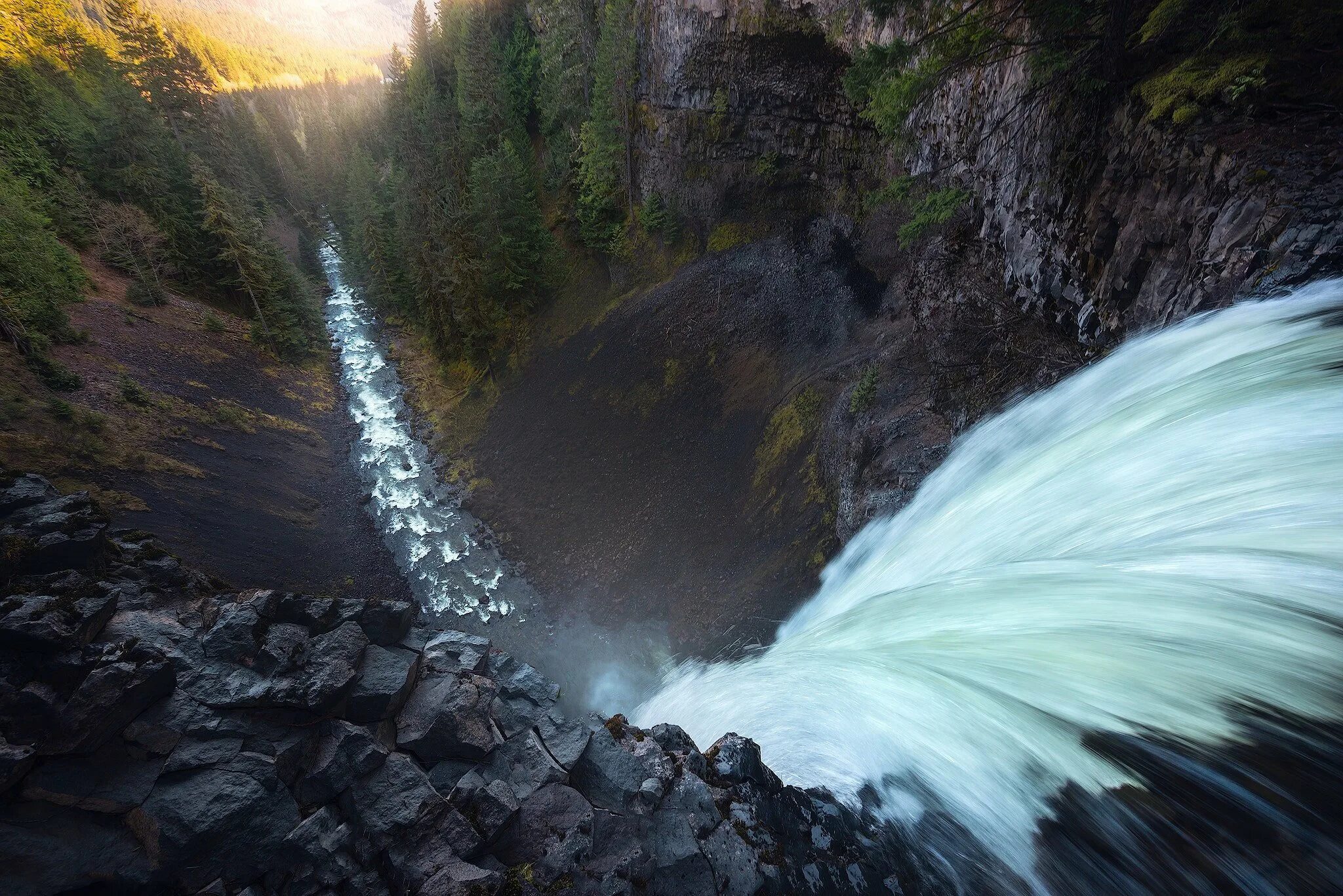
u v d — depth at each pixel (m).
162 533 32.66
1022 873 6.91
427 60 90.50
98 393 39.62
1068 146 17.77
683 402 43.19
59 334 42.66
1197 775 6.09
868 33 35.44
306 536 39.25
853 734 9.70
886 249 38.44
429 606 36.38
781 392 38.62
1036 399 17.47
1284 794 5.57
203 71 87.75
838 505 28.27
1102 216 16.16
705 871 7.28
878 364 30.64
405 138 84.44
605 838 7.44
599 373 49.09
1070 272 17.94
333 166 113.94
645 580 35.09
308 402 56.16
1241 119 12.61
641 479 40.66
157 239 58.59
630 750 8.74
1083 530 10.30
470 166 66.62
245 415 47.84
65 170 59.16
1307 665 5.98
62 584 8.35
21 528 8.97
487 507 44.12
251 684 7.84
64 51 87.75
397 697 8.20
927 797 8.15
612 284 54.81
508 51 72.56
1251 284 11.15
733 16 43.06
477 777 7.83
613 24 51.19
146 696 7.37
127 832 6.69
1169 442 9.70
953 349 24.12
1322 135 11.55
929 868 7.51
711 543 34.84
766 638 25.98
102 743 7.02
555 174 65.50
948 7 17.11
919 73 17.72
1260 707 6.04
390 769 7.58
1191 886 5.76
